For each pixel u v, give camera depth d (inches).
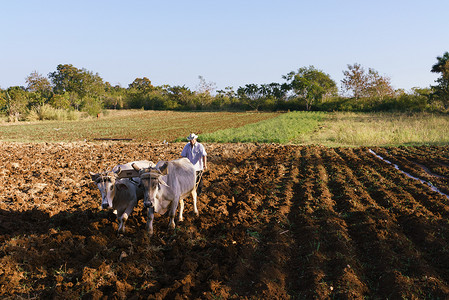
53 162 589.0
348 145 832.9
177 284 194.5
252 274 214.7
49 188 408.5
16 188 411.5
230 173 518.6
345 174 486.0
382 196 371.2
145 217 309.3
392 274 206.4
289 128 1211.9
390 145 800.3
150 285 198.1
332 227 280.1
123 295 185.3
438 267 224.7
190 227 280.7
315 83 2822.3
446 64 1873.8
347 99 2650.1
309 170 502.3
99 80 3693.4
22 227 283.1
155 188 242.2
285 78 3152.1
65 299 181.9
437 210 328.2
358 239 267.1
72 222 297.0
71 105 2640.3
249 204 354.3
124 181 270.7
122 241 248.1
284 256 236.1
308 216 305.7
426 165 556.7
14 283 197.0
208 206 346.0
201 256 235.6
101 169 533.3
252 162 603.2
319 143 875.4
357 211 316.5
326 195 377.4
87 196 381.4
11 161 594.6
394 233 266.8
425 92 2196.1
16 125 1686.8
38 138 1100.5
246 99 3348.9
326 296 187.9
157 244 253.1
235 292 193.2
